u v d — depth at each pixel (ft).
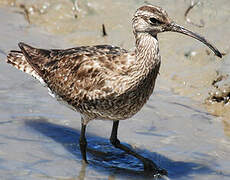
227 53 60.75
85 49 47.34
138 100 44.27
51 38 67.67
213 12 66.23
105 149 49.19
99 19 69.77
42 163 46.11
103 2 71.46
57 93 48.47
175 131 51.06
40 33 68.64
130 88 43.39
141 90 43.83
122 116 45.27
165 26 43.29
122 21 68.85
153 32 43.34
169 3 68.64
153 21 42.96
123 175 45.44
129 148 48.16
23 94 55.88
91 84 44.98
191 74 59.88
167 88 58.18
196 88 58.03
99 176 45.14
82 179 44.50
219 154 47.80
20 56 52.03
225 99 55.67
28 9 72.90
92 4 71.31
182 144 49.19
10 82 57.67
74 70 46.55
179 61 61.77
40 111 53.36
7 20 71.00
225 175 45.09
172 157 47.57
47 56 50.03
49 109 53.88
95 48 47.16
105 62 44.62
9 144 48.24
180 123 52.26
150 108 54.60
